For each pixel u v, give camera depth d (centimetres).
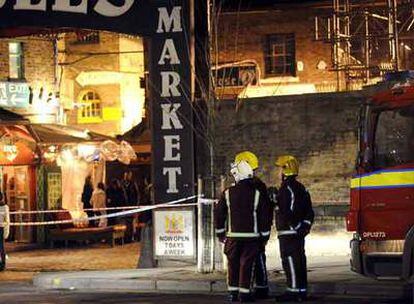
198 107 4056
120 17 4134
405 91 2669
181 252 3959
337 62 5259
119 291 3441
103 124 7894
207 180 4006
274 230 4041
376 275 2709
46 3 4212
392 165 2692
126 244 5788
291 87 5609
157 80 4078
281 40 5659
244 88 5231
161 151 4062
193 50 4078
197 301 3014
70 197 6156
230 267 2938
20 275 4172
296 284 2889
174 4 4059
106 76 7894
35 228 5922
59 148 5859
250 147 4025
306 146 3966
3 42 6291
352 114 3906
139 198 6150
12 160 5838
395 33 4778
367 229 2719
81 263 4634
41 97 6475
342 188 3919
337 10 5256
